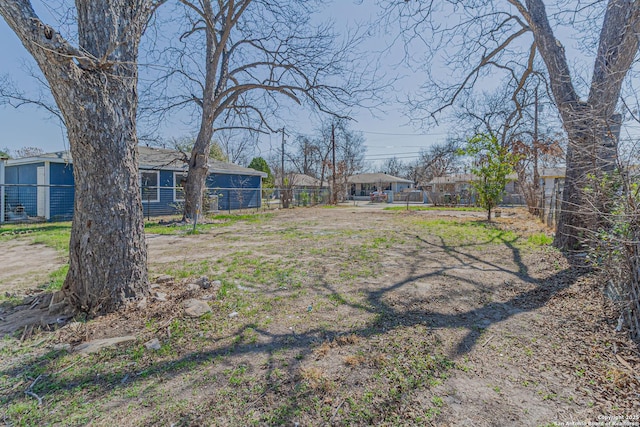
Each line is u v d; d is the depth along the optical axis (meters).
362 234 7.63
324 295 3.29
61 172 11.88
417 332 2.44
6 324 2.57
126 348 2.19
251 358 2.07
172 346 2.22
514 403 1.63
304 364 2.00
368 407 1.61
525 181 13.82
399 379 1.84
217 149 26.36
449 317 2.73
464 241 6.48
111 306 2.73
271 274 4.06
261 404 1.63
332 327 2.54
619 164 2.67
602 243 3.04
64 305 2.79
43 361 2.03
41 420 1.52
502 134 11.29
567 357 2.05
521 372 1.90
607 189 3.25
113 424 1.49
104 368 1.95
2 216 10.98
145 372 1.92
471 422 1.50
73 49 2.35
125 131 2.85
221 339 2.33
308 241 6.68
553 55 4.98
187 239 7.11
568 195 4.94
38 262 4.84
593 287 3.25
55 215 11.66
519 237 6.85
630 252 2.44
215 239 7.09
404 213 15.05
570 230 4.88
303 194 21.48
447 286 3.56
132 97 2.93
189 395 1.70
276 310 2.88
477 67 7.83
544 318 2.67
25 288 3.52
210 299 3.14
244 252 5.53
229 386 1.78
